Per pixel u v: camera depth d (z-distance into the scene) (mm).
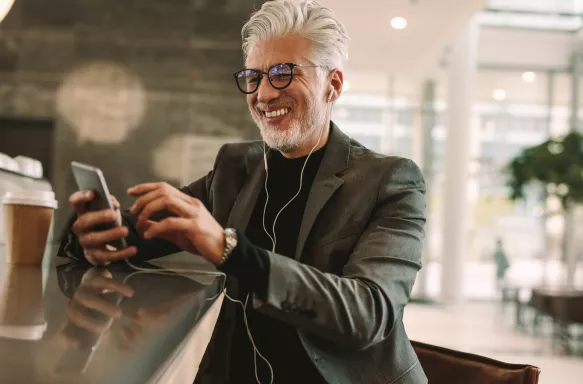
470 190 10312
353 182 1255
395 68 9812
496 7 9859
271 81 1279
